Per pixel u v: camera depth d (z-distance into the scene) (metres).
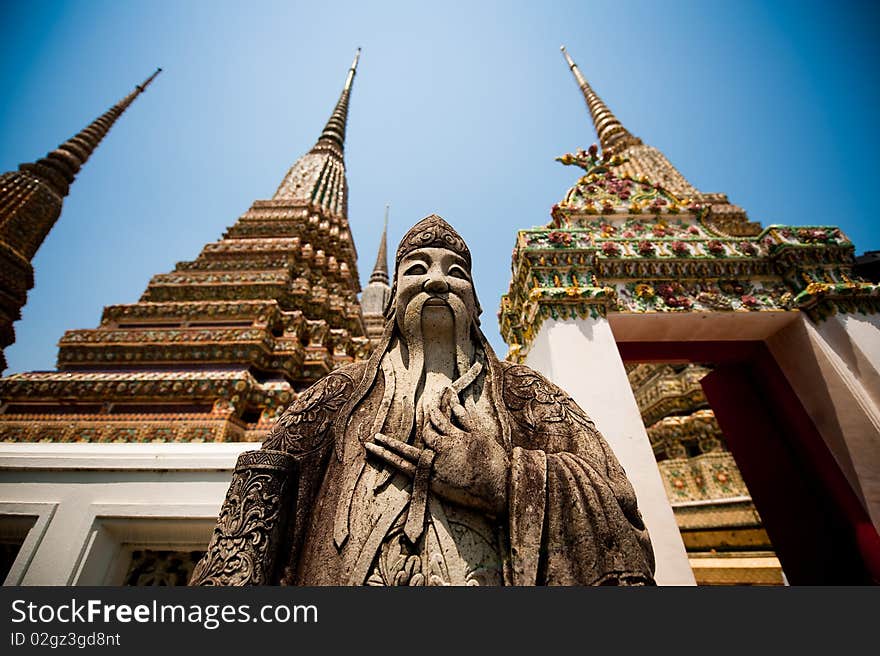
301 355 8.59
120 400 6.92
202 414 6.66
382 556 2.20
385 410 2.79
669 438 14.06
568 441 2.75
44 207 12.27
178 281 10.02
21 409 6.86
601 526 2.12
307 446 2.70
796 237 7.12
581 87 22.27
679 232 7.88
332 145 22.22
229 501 2.38
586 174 9.20
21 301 11.06
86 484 4.38
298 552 2.38
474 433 2.46
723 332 7.00
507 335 9.06
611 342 5.88
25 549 3.98
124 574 4.32
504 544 2.23
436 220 3.81
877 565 5.53
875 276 8.05
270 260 11.27
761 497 7.35
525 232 7.14
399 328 3.34
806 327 6.46
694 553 11.66
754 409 7.57
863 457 5.72
